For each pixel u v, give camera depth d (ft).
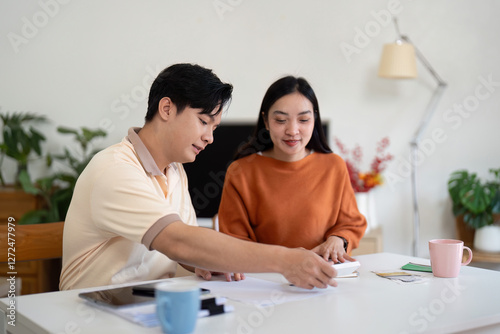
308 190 5.74
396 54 10.50
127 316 3.34
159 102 4.46
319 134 5.91
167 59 11.71
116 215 4.08
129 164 4.33
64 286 4.74
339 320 3.34
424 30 11.43
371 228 10.77
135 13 11.66
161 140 4.55
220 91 4.44
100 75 11.78
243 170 5.84
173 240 3.90
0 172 11.36
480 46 11.30
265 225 5.72
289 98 5.42
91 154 11.37
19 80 11.80
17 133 11.21
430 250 4.60
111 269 4.55
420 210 11.59
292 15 11.69
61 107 11.86
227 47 11.78
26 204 10.95
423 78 11.49
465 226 11.08
